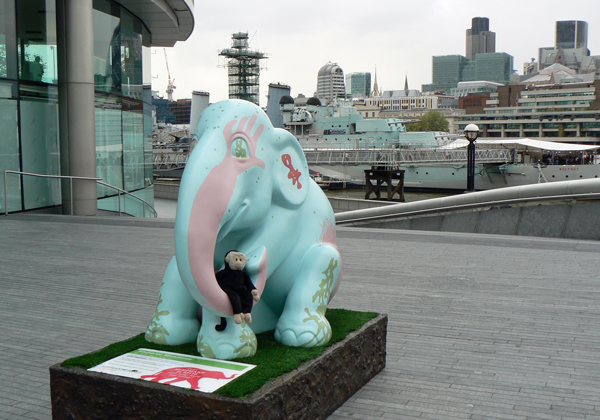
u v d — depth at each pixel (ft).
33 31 58.80
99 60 65.10
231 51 319.06
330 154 210.79
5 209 55.16
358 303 22.91
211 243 10.84
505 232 46.06
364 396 13.78
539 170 198.18
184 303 13.06
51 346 17.54
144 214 78.28
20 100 57.21
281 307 14.12
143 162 78.84
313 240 14.05
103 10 65.77
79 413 11.25
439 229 50.24
